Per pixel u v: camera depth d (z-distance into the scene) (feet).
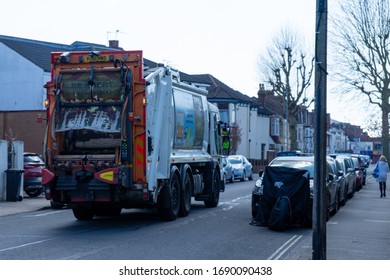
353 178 90.43
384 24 139.23
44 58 145.18
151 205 49.52
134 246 38.32
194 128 60.13
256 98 232.73
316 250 32.73
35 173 76.02
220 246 39.37
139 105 44.86
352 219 58.08
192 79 170.60
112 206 48.96
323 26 32.81
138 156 44.91
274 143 225.97
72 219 54.65
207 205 67.56
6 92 141.18
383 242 42.78
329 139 312.71
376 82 140.97
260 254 36.86
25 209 63.57
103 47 155.63
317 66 32.81
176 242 40.45
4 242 39.60
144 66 50.62
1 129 108.68
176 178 54.13
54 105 45.55
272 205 49.44
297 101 180.96
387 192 101.65
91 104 45.16
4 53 141.38
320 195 32.73
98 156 44.78
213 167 65.87
